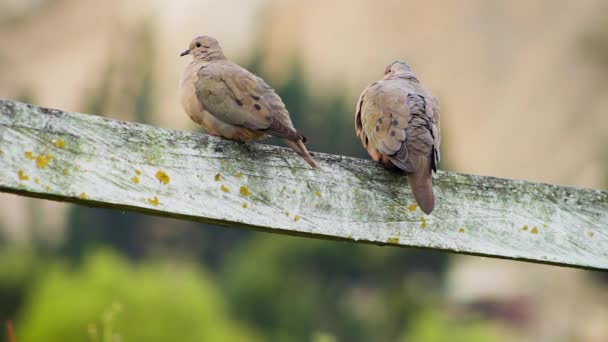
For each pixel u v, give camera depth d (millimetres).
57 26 67438
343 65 63688
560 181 50781
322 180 4254
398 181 4434
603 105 53531
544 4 59906
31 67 65062
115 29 64750
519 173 52875
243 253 35000
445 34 62688
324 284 33844
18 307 29500
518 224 4531
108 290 18656
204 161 4020
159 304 19031
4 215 42062
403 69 6191
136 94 58406
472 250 4434
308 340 31797
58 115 3766
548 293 37469
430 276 35781
